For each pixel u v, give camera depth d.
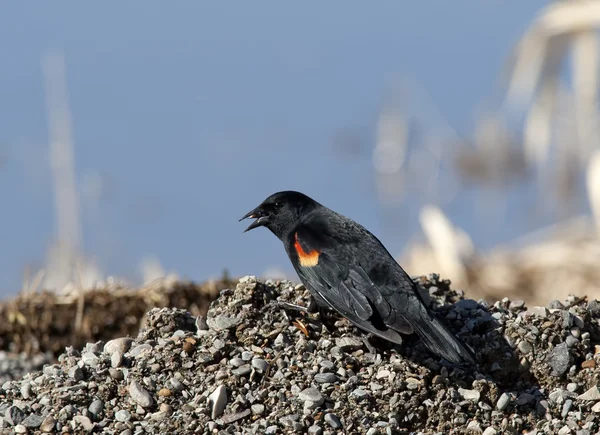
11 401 8.53
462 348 8.32
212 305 9.33
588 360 8.88
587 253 14.01
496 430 8.30
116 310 11.95
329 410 8.23
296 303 9.44
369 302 8.76
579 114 16.84
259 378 8.51
